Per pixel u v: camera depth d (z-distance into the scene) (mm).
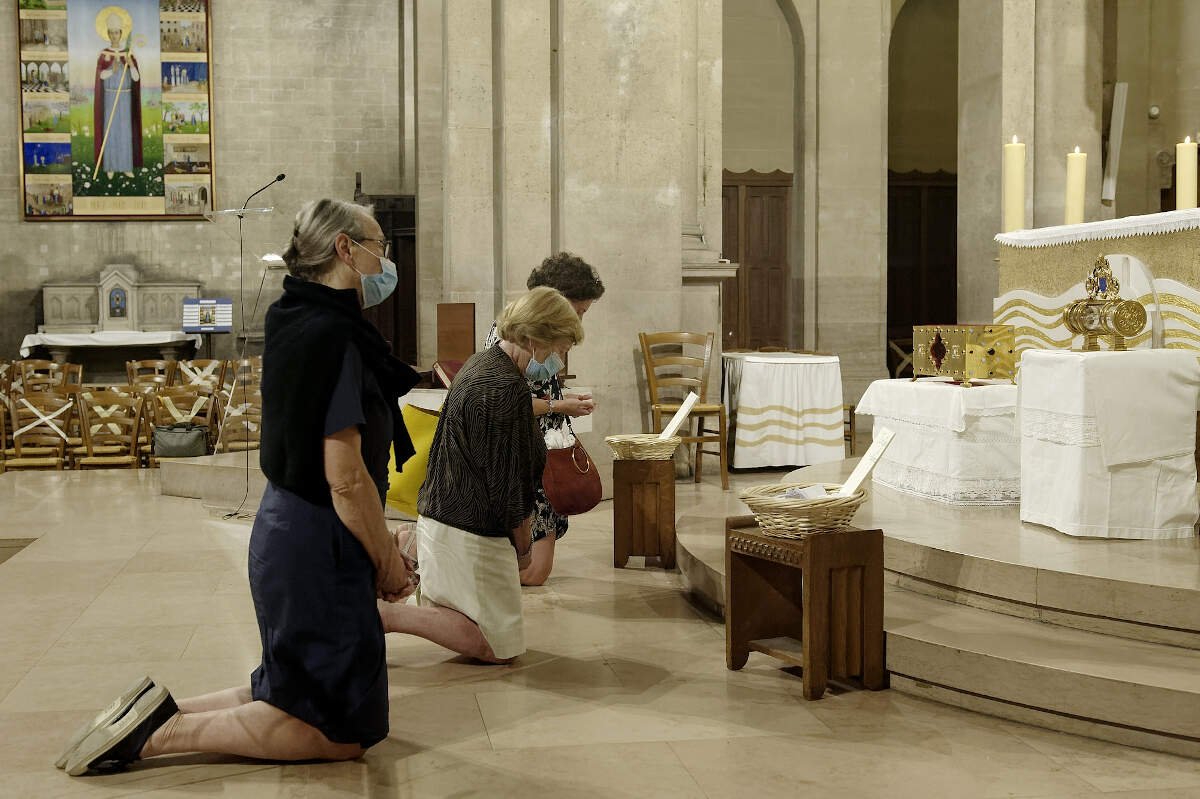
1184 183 6027
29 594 5723
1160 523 4676
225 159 18219
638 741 3631
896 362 15312
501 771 3385
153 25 17891
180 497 8805
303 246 3322
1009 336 5762
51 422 10711
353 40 18516
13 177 17781
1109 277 5152
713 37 9539
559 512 5625
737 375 9430
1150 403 4637
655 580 5871
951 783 3279
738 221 14383
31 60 17672
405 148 18500
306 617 3270
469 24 8734
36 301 17828
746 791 3232
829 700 4027
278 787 3266
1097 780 3295
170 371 12633
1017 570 4262
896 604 4535
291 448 3209
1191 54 12570
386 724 3426
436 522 4395
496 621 4375
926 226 15805
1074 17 9594
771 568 4438
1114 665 3676
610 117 8406
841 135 13984
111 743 3320
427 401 7324
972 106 9977
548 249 8617
